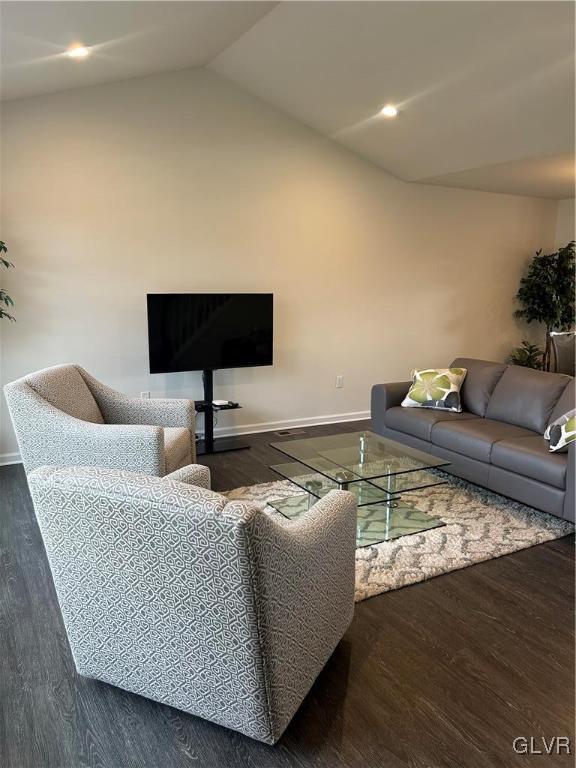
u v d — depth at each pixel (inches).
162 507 54.9
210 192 178.2
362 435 152.0
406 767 63.1
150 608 62.4
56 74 135.6
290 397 205.8
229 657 60.4
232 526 52.1
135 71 154.3
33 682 75.7
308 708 71.4
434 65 132.9
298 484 129.3
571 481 118.9
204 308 171.9
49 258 159.2
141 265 171.5
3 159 149.9
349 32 129.7
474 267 238.1
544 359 250.1
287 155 188.7
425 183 215.9
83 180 159.9
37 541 115.7
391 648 83.4
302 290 200.4
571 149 155.5
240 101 178.2
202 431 196.2
